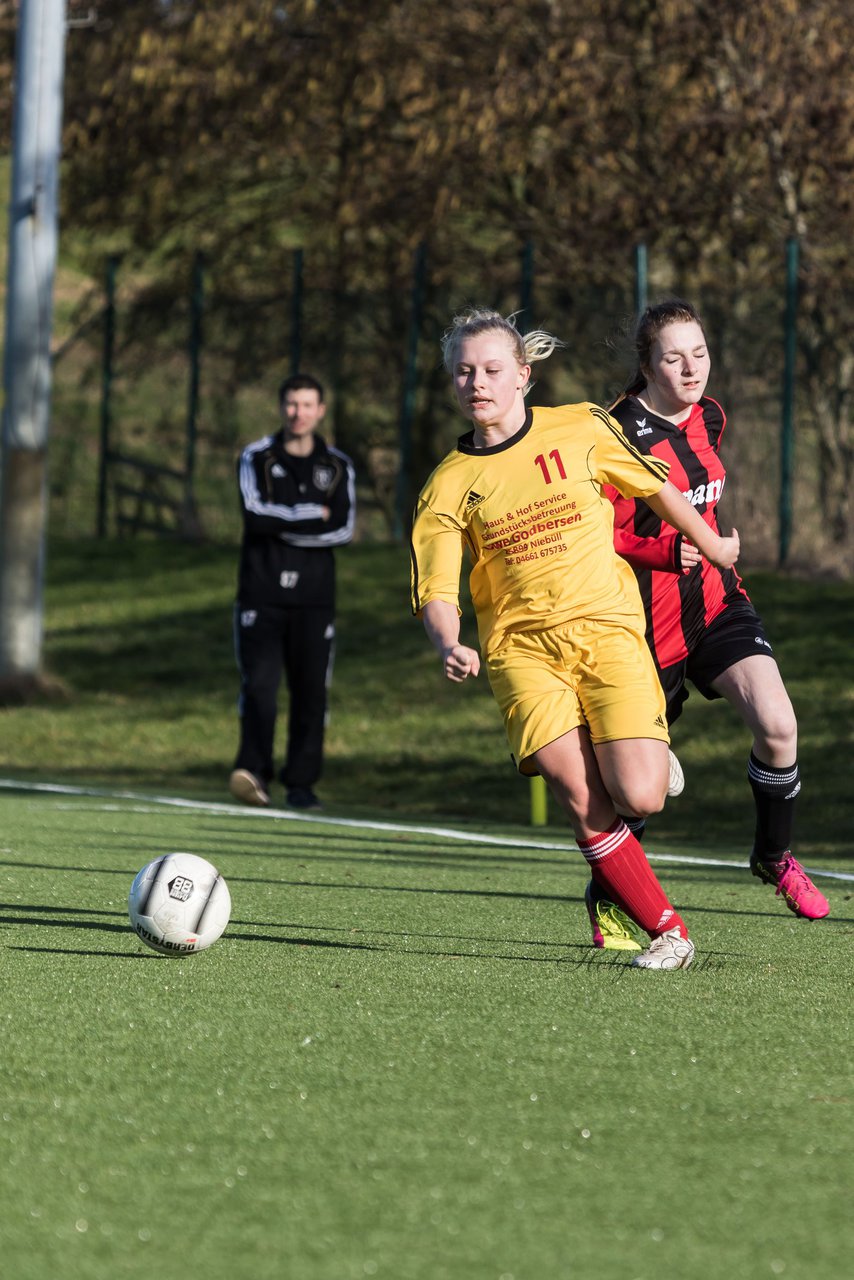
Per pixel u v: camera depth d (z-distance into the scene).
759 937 18.64
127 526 77.69
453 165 73.25
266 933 18.02
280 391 37.38
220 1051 11.76
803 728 45.91
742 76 68.19
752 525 61.06
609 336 18.78
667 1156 9.18
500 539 15.36
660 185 70.69
